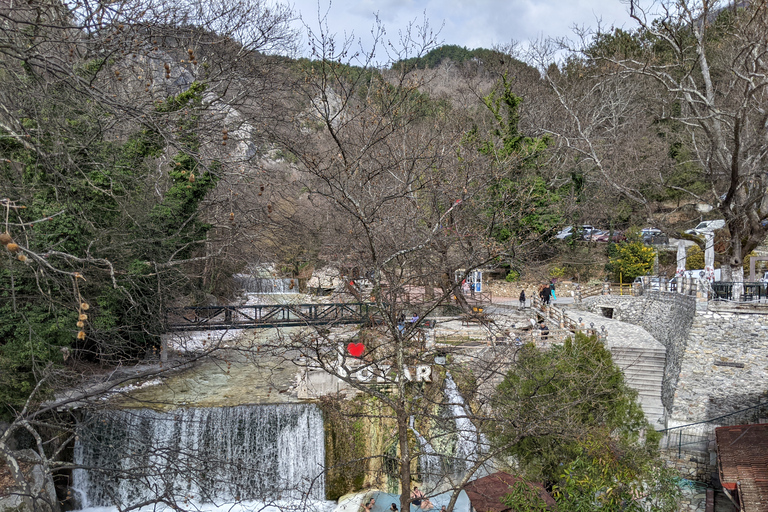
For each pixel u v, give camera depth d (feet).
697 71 107.24
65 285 52.65
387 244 44.50
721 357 68.03
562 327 81.76
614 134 116.67
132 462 59.11
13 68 38.14
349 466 61.00
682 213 134.51
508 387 47.26
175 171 70.79
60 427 36.78
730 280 76.33
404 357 35.70
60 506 56.75
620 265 121.80
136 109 30.42
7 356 52.95
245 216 73.41
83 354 71.51
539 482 45.47
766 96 71.67
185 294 82.17
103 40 35.42
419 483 61.41
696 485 59.26
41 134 42.47
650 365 79.56
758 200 70.54
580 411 45.62
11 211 47.67
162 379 70.69
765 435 54.90
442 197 49.98
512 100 99.55
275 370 75.51
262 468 62.44
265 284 124.77
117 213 63.57
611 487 36.04
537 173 101.35
